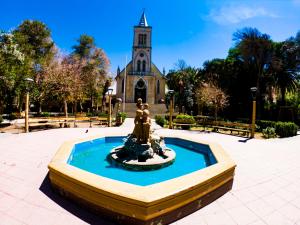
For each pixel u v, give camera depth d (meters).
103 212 3.51
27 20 28.17
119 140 10.17
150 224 3.23
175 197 3.46
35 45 28.11
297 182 5.48
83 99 30.88
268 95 28.22
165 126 18.25
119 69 42.06
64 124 16.53
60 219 3.47
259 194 4.70
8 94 16.09
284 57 26.05
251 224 3.55
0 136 10.84
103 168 6.31
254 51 25.50
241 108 30.08
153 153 6.75
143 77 40.25
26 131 12.36
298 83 27.33
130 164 6.17
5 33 15.31
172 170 6.24
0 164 6.14
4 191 4.41
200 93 29.77
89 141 8.58
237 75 29.47
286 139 13.34
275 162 7.38
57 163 4.67
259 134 15.41
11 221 3.39
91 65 30.91
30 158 6.87
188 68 38.12
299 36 25.38
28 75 16.73
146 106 6.92
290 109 24.78
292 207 4.16
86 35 33.19
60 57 25.94
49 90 21.11
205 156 7.87
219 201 4.31
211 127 18.05
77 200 3.89
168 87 46.16
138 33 40.91
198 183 3.81
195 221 3.57
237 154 8.46
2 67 14.32
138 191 3.42
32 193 4.35
